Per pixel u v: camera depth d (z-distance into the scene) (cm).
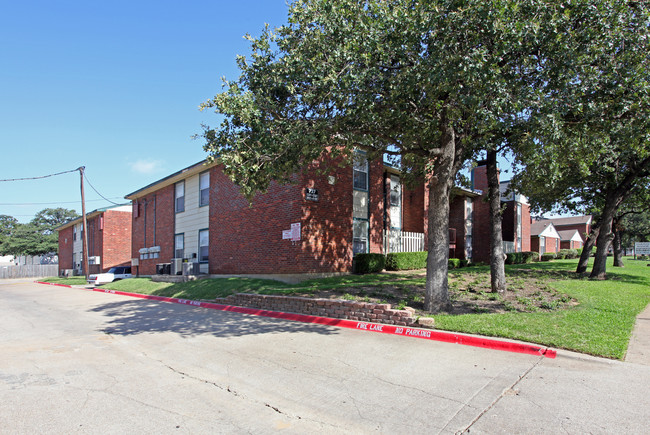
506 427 384
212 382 553
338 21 840
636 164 1502
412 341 740
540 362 582
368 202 1780
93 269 3741
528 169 1244
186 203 2295
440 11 780
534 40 808
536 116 842
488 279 1381
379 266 1698
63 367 644
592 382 494
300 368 602
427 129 1073
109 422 423
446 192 951
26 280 4603
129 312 1301
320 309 1005
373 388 507
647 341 671
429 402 454
